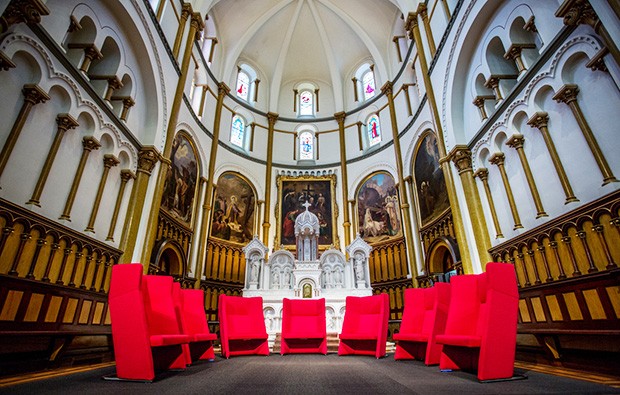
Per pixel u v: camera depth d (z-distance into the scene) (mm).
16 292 4820
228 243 14336
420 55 11797
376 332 6547
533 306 6309
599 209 4996
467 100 9211
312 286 9758
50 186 5789
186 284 11844
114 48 7957
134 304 3996
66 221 6117
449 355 4574
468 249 8477
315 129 18688
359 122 17688
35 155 5430
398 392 3080
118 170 8133
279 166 17375
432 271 11711
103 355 6504
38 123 5496
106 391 3148
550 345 5434
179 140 11875
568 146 5801
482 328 3938
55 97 5918
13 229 4820
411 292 6566
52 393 3045
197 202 13234
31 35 5207
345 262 10719
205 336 5699
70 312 6004
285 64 19562
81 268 6496
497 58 8234
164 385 3484
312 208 16359
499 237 7684
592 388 3283
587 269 5230
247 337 6562
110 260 7551
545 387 3342
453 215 9047
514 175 7301
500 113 7590
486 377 3695
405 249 13570
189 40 11906
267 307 9172
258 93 18719
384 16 16688
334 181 16875
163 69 9734
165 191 10688
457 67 9180
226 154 15695
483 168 8414
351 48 18844
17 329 4789
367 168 16375
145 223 8773
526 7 6879
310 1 17500
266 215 16016
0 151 4754
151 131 9250
